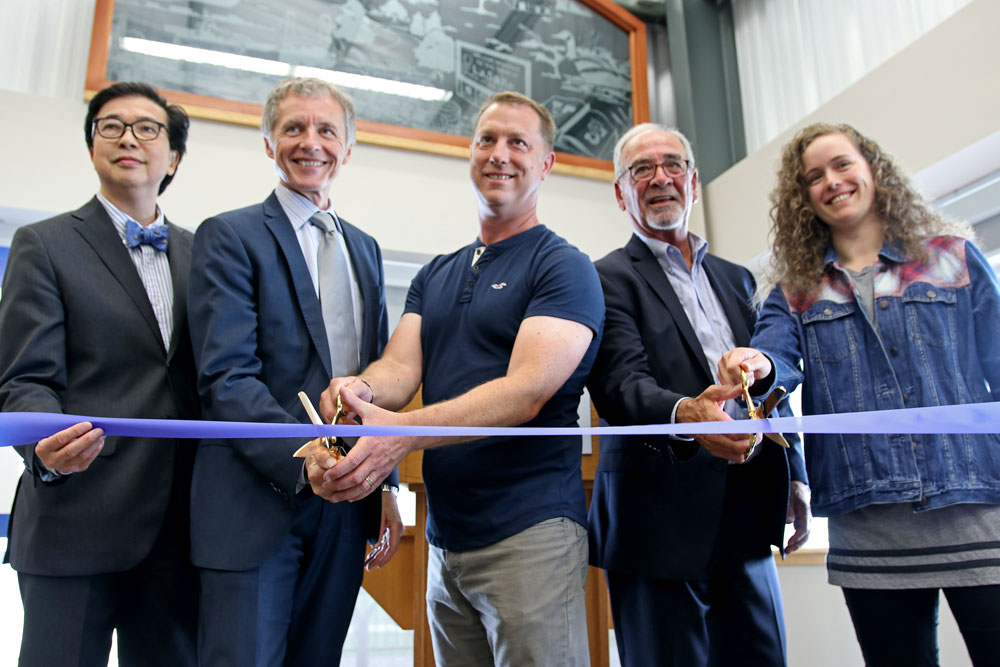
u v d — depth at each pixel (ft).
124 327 4.01
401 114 10.47
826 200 4.49
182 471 3.94
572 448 4.03
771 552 4.34
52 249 4.01
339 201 9.66
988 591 3.53
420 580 6.11
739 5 12.66
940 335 3.96
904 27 9.35
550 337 3.72
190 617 3.92
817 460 4.27
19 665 3.50
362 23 10.73
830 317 4.34
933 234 4.33
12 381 3.58
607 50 12.45
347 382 3.58
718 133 12.23
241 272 3.72
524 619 3.48
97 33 9.18
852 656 8.34
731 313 4.84
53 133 8.52
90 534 3.64
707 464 4.15
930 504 3.71
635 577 4.19
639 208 5.00
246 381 3.46
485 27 11.57
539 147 4.62
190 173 9.00
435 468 4.00
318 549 3.71
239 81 9.71
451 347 4.19
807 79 10.98
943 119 7.99
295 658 3.62
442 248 9.97
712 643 4.22
